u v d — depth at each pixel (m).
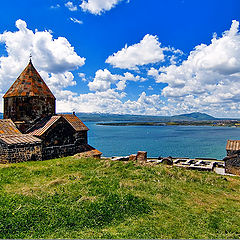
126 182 13.91
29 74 28.95
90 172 16.31
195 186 15.64
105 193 11.45
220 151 68.88
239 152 26.66
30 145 21.88
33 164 19.61
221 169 30.48
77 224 8.38
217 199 13.07
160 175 17.06
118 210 9.74
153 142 98.38
